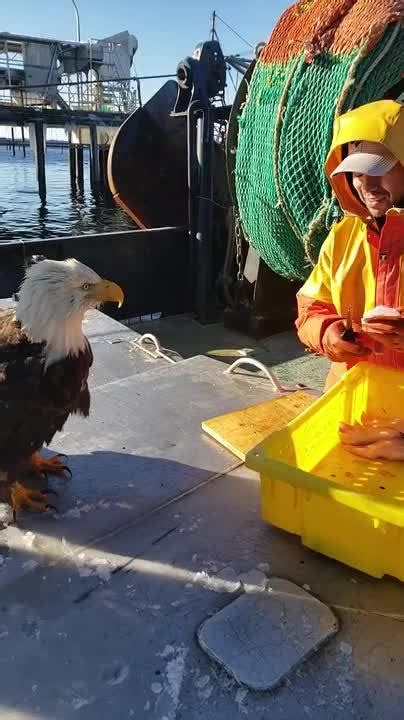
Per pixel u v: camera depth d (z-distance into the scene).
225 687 1.45
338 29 4.65
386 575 1.80
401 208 2.05
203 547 1.95
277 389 3.21
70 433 2.70
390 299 2.16
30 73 30.22
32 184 36.00
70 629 1.63
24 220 22.64
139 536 2.01
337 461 2.21
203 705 1.41
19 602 1.73
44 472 2.34
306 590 1.75
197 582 1.80
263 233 6.04
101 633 1.62
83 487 2.29
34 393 2.09
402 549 1.65
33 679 1.48
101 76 31.58
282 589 1.75
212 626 1.61
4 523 2.09
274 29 5.29
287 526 1.93
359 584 1.78
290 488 1.83
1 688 1.46
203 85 7.75
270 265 6.61
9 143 62.72
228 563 1.87
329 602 1.70
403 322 1.95
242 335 8.16
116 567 1.87
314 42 4.73
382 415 2.50
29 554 1.93
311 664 1.50
